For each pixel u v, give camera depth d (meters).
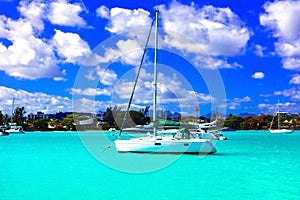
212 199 12.36
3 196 12.62
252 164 21.44
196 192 13.42
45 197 12.50
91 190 13.62
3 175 17.02
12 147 36.78
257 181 15.66
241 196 12.80
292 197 12.63
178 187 14.30
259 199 12.37
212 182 15.35
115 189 13.84
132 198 12.41
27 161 22.98
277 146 38.62
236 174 17.50
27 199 12.22
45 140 52.56
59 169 19.02
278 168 19.75
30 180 15.65
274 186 14.53
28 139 56.44
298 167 20.08
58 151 30.91
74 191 13.43
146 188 14.06
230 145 40.56
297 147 37.00
